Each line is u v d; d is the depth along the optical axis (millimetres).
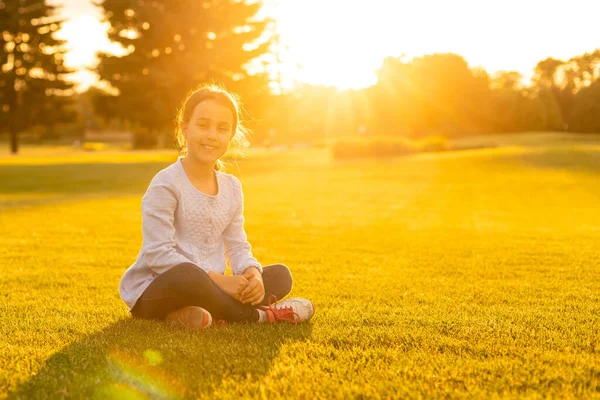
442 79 68188
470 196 16578
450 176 23391
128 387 2131
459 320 3230
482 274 5090
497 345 2701
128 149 62719
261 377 2236
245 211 12000
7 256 6000
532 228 9367
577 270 5289
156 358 2465
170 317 3090
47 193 18938
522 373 2291
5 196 17609
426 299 3945
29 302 3762
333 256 6254
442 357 2510
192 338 2771
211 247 3330
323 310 3543
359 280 4770
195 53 39219
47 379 2209
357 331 2955
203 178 3289
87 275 4922
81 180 24109
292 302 3207
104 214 10953
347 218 10820
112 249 6641
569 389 2133
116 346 2627
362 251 6664
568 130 67750
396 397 2041
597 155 27109
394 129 70188
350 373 2285
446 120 68500
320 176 24969
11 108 47812
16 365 2375
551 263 5727
